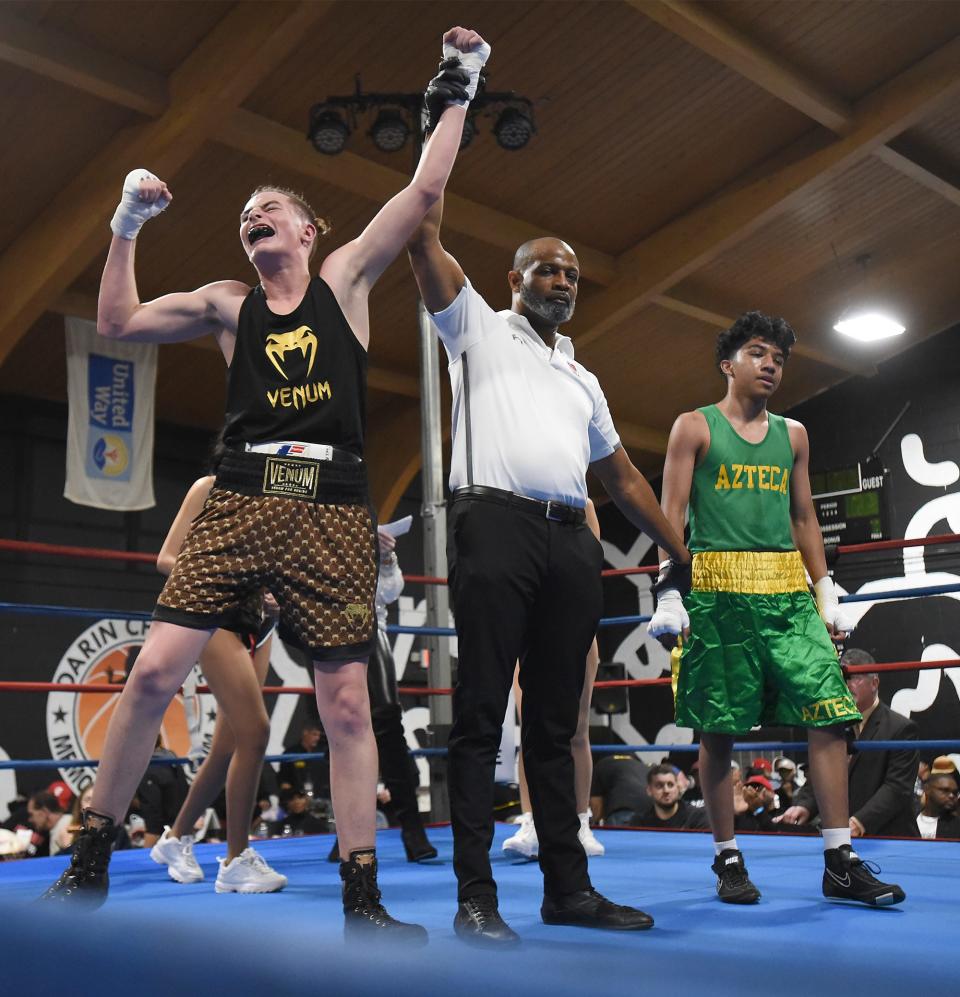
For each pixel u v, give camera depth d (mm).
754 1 8273
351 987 689
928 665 3490
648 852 3350
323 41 7848
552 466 2068
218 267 9562
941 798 6059
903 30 8742
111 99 7621
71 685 3561
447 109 2051
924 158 10164
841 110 9188
